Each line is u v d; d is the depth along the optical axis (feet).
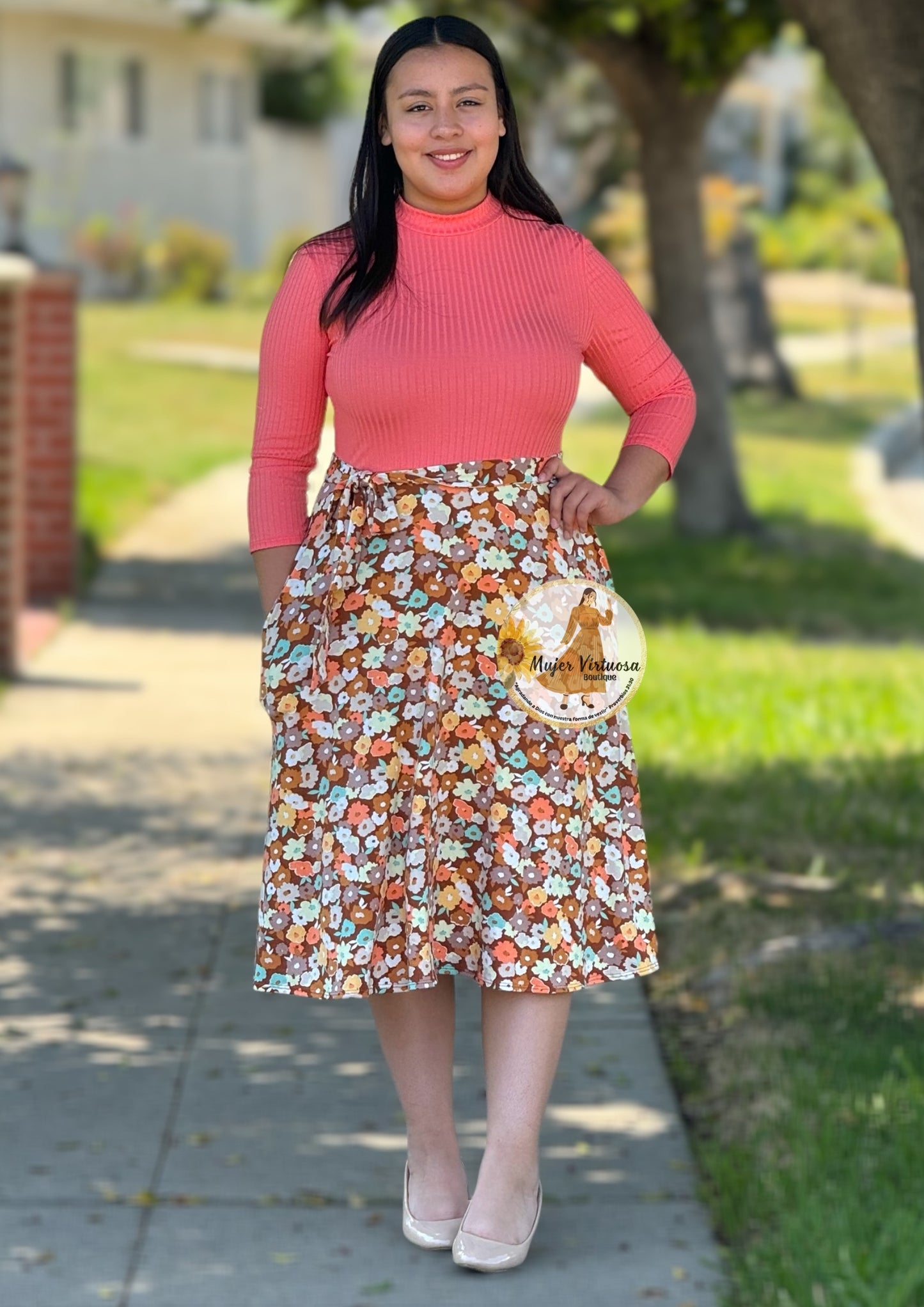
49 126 107.76
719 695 30.19
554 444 11.05
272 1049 15.17
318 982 10.80
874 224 143.74
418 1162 11.68
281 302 11.04
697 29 35.45
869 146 16.49
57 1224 11.93
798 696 30.17
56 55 107.45
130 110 112.16
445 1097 11.59
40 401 39.19
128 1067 14.73
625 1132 13.43
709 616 40.70
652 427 11.38
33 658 33.37
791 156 168.55
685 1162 12.91
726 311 90.27
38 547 39.52
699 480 52.03
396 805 10.77
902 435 83.76
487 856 10.84
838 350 116.26
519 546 10.80
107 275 109.91
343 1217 12.05
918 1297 10.42
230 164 118.93
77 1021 15.78
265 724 28.60
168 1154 13.04
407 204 10.90
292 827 10.91
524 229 10.98
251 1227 11.92
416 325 10.66
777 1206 11.64
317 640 10.87
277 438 11.24
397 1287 11.12
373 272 10.75
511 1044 11.13
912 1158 12.11
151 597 40.63
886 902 18.60
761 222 154.92
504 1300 10.94
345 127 135.74
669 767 25.03
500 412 10.70
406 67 10.65
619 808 11.24
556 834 10.80
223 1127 13.51
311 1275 11.28
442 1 52.08
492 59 10.83
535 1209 11.37
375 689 10.74
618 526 54.08
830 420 83.71
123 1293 11.06
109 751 26.58
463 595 10.73
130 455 62.49
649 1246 11.64
